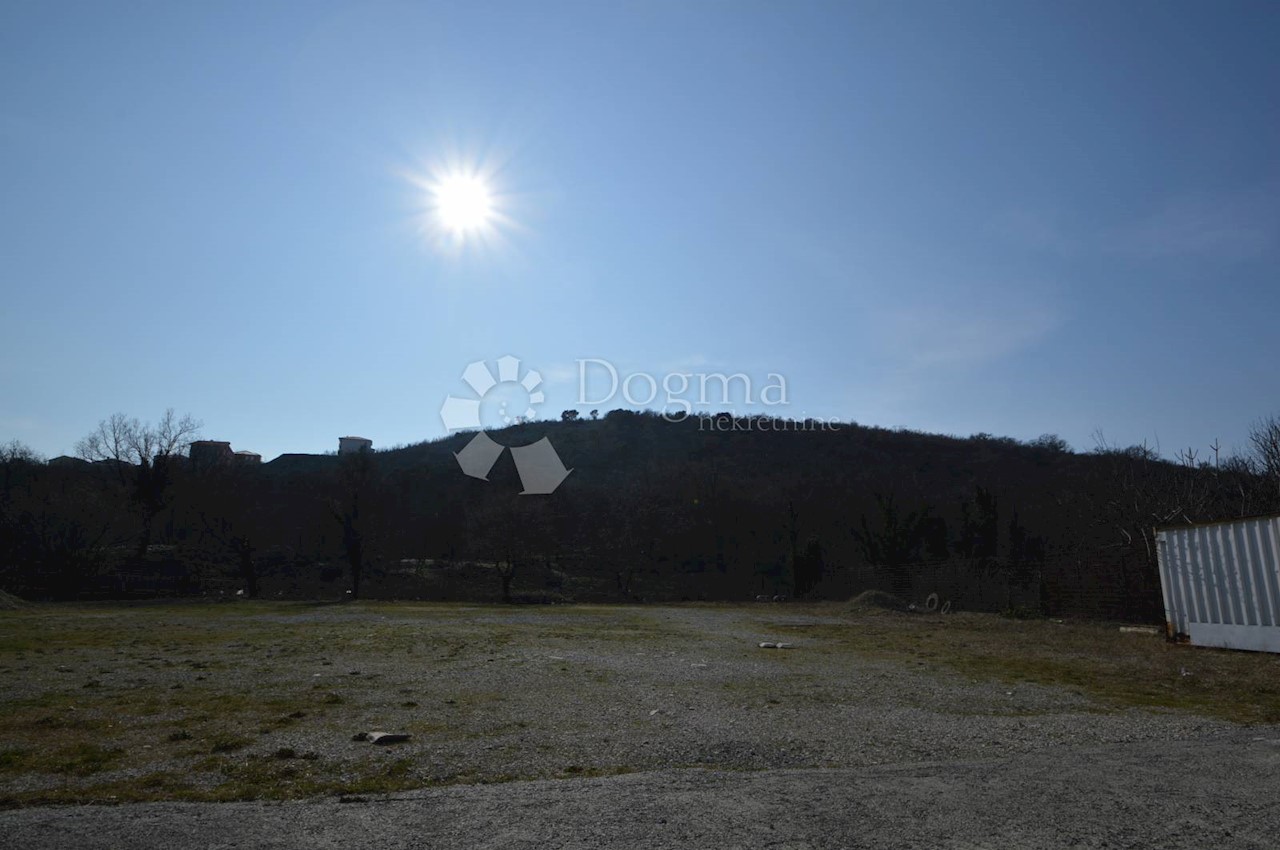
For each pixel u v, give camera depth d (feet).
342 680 40.24
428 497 190.70
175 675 41.86
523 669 44.98
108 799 19.31
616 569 155.63
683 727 28.78
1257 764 22.95
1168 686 40.55
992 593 107.24
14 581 130.41
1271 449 93.71
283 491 183.01
